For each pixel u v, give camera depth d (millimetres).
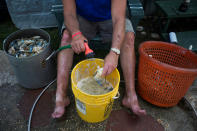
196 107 1808
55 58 1952
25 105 1760
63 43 1665
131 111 1730
